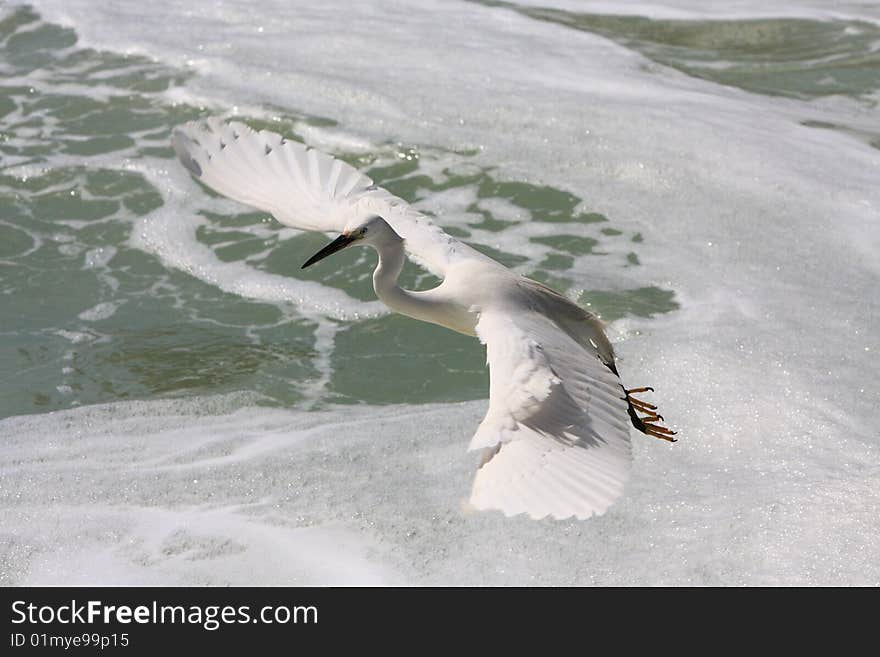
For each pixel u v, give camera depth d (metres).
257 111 10.45
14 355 7.62
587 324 4.96
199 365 7.49
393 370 7.46
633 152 9.48
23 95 10.98
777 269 8.09
